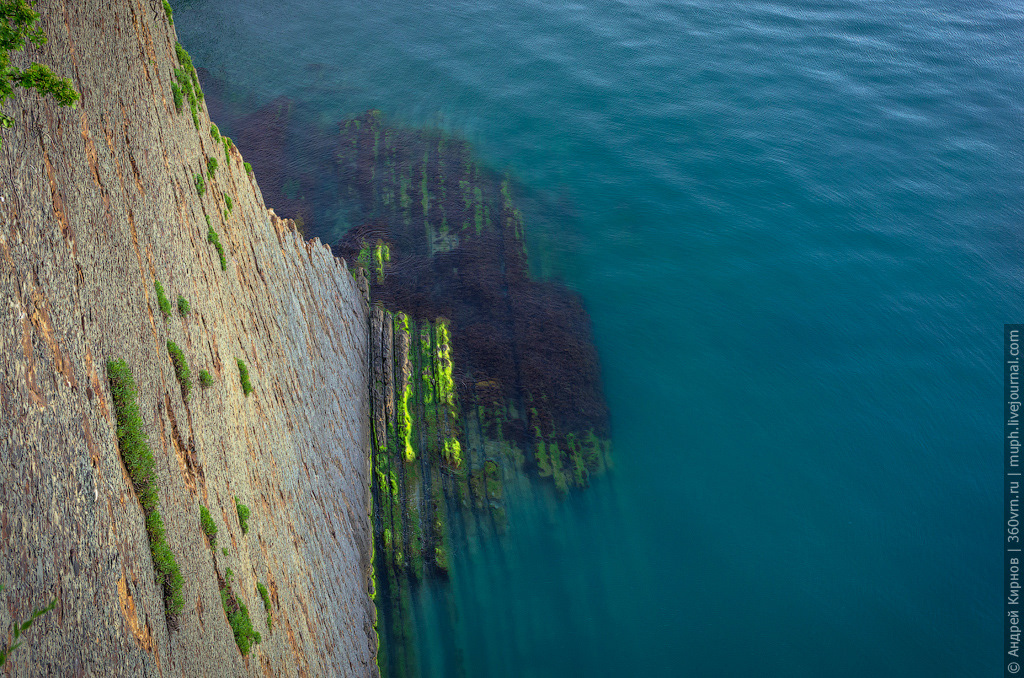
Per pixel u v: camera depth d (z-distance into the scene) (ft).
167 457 55.26
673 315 172.96
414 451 129.70
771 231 200.03
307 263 118.11
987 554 126.62
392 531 117.80
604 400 150.41
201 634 53.47
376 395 135.64
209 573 57.36
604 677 106.11
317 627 79.51
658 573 120.88
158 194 65.72
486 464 131.23
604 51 286.25
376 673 98.73
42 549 39.34
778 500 134.72
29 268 44.01
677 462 139.85
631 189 213.25
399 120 238.27
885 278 185.68
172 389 58.85
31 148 46.88
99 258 52.49
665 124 243.60
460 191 205.46
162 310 60.70
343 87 254.27
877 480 139.33
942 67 277.44
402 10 311.47
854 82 268.21
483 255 180.55
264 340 87.35
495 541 121.49
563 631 111.24
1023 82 266.77
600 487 133.18
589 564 120.98
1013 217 204.44
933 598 119.75
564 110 248.32
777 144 234.17
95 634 41.50
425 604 111.45
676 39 296.10
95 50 59.36
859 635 114.01
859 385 158.10
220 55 270.67
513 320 162.20
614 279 181.68
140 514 49.85
